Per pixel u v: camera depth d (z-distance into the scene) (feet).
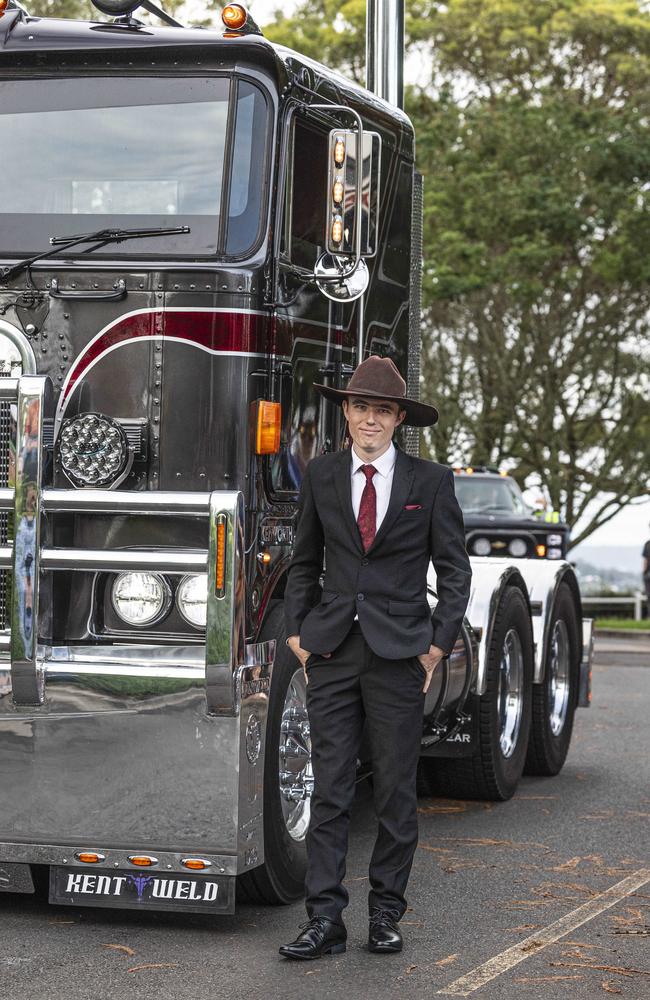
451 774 28.09
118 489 19.08
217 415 19.15
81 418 19.08
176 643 18.99
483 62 101.91
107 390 19.36
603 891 21.26
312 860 18.04
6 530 19.60
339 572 17.97
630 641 77.71
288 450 20.58
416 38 101.04
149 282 19.33
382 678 17.75
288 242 20.27
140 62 20.20
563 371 97.86
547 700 30.76
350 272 20.33
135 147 20.01
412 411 18.17
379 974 17.16
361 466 18.06
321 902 17.98
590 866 22.89
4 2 20.75
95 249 19.48
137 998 16.22
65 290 19.47
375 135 20.21
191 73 20.08
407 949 18.24
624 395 99.50
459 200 89.76
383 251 24.63
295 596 18.35
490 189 89.10
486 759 27.63
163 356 19.26
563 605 31.73
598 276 95.35
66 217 19.93
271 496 20.04
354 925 19.42
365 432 17.88
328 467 18.20
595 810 27.55
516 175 91.15
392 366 18.03
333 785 17.95
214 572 18.24
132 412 19.31
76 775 18.69
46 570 18.78
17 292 19.57
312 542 18.39
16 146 20.26
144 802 18.60
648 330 97.76
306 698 19.60
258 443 19.42
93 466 19.07
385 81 34.96
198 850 18.53
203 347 19.21
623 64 98.89
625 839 24.91
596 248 92.79
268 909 20.33
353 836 25.45
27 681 18.56
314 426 21.50
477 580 27.94
